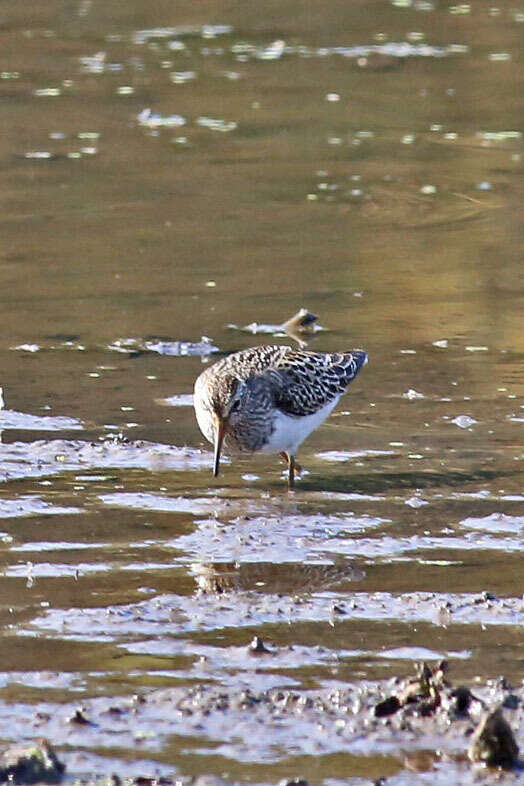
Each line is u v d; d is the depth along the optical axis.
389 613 9.55
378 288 17.72
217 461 11.97
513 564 10.45
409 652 8.92
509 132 25.88
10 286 17.62
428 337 15.98
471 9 36.38
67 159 23.97
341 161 24.03
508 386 14.45
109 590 9.92
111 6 36.78
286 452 12.65
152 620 9.41
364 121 26.61
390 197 21.86
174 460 12.70
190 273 18.23
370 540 10.92
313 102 27.95
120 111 27.23
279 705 8.20
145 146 24.84
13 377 14.66
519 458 12.70
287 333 16.06
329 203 21.55
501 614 9.50
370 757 7.66
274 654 8.90
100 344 15.71
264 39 33.22
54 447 12.90
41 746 7.59
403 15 35.72
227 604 9.69
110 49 32.25
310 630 9.28
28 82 29.28
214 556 10.61
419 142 25.20
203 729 7.94
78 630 9.23
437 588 9.98
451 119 26.72
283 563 10.48
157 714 8.09
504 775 7.48
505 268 18.44
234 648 8.98
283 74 30.09
